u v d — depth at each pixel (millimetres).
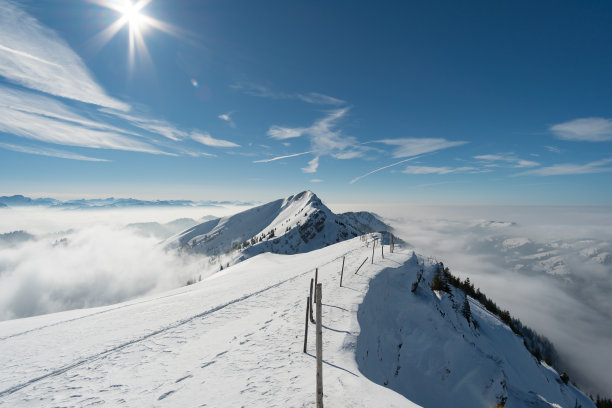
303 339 14438
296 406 8664
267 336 15172
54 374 12430
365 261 36438
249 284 33312
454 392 19609
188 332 17047
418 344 22688
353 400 8805
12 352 15258
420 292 32906
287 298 23406
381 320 21625
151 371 12258
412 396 17141
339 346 13367
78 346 15906
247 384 10438
